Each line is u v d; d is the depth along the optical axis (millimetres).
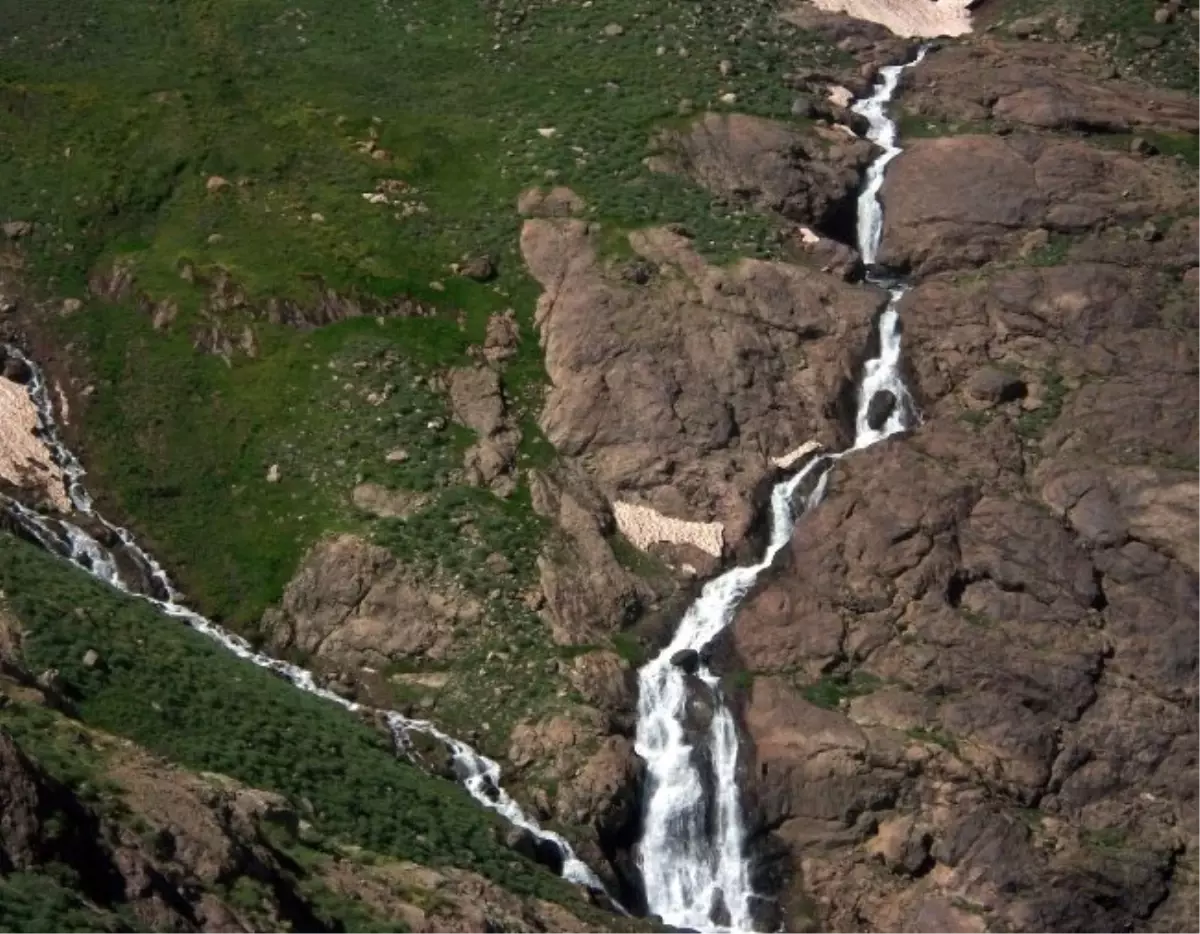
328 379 73812
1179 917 61938
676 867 63469
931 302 77625
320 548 68500
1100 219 81625
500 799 62281
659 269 78125
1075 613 67125
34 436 72438
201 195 81125
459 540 68688
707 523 71312
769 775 64125
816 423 74250
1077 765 64562
